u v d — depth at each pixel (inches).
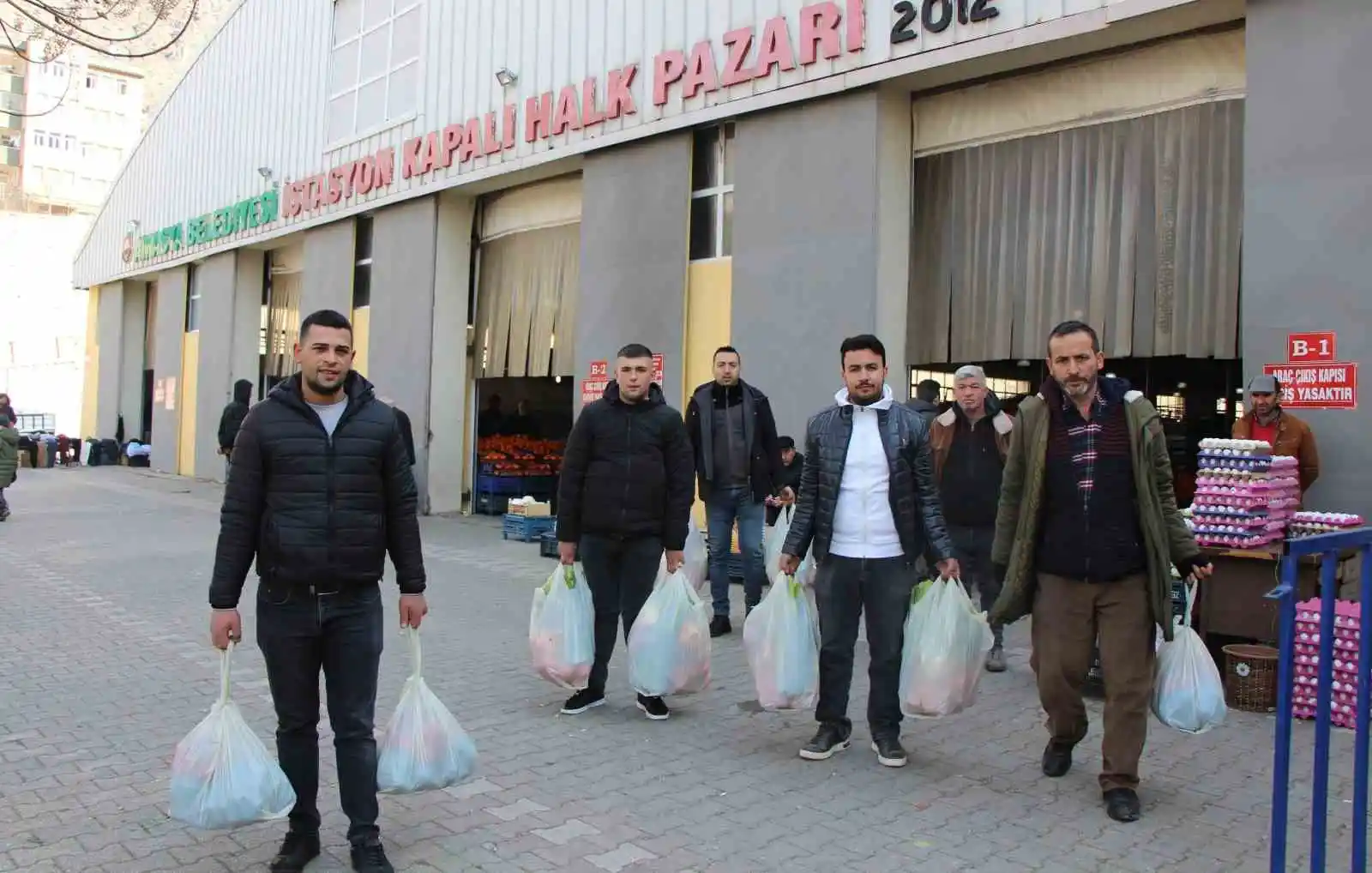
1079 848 148.3
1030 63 350.6
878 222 376.2
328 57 698.2
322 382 134.8
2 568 397.1
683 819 158.9
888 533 184.5
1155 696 167.2
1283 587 117.9
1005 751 193.2
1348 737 200.2
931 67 354.6
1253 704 218.1
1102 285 342.0
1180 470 380.8
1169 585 159.5
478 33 564.1
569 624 210.5
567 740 198.2
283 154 746.8
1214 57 316.5
